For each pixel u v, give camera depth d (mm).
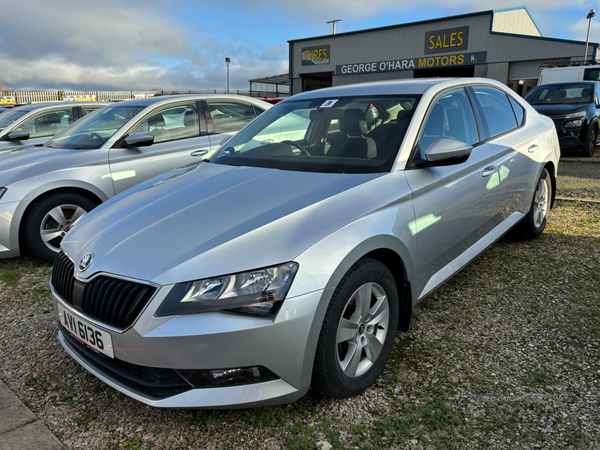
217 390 1830
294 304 1816
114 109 5059
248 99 5664
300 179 2426
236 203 2240
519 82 26828
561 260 3801
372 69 32094
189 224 2109
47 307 3350
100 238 2207
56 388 2377
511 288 3322
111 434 2029
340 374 2047
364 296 2131
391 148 2539
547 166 4246
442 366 2420
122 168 4488
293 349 1838
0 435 2002
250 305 1781
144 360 1825
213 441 1968
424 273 2549
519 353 2506
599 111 9750
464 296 3232
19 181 4000
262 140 3141
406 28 29938
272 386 1865
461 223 2848
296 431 1986
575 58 24438
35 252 4125
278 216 2031
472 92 3312
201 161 3295
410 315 2455
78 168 4242
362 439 1930
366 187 2260
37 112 7262
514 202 3615
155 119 4820
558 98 10102
